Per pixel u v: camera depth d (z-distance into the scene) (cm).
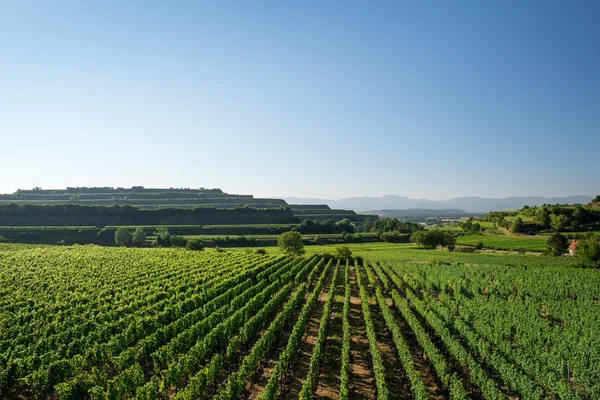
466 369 2098
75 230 10488
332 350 2466
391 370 2202
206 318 2631
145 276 4309
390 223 15650
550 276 5053
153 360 2036
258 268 5134
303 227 13162
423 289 4641
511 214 15175
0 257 5459
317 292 3759
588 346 2234
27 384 1786
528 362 2034
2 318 2512
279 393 1894
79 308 2831
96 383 1739
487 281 4653
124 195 19988
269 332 2402
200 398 1855
